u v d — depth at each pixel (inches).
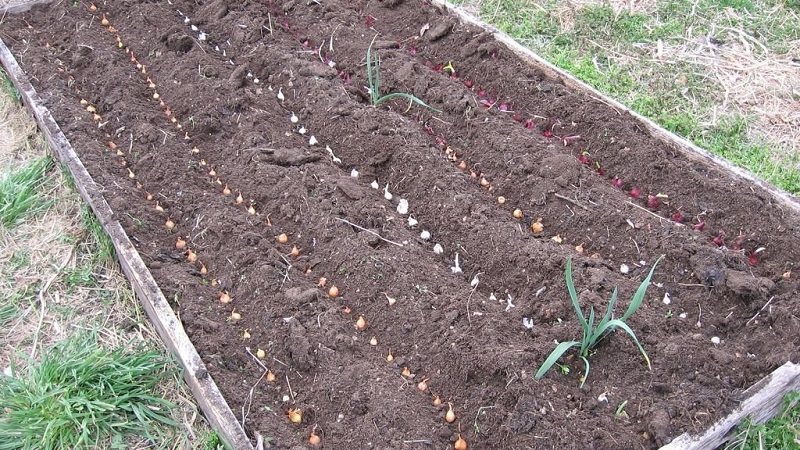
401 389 56.4
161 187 71.6
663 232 65.2
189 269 65.2
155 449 56.1
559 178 69.9
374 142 74.3
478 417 54.6
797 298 60.5
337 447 53.9
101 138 76.0
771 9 96.0
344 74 84.4
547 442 52.1
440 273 64.1
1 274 67.2
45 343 62.6
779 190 68.7
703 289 62.2
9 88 83.6
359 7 94.4
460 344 57.7
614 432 53.0
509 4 96.9
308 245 67.2
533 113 78.4
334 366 57.6
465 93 78.9
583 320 55.1
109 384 57.9
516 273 63.6
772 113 82.5
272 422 55.1
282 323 60.2
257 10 91.7
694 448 51.7
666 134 74.2
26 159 77.0
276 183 71.1
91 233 70.2
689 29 93.5
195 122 76.7
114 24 91.0
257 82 83.7
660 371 56.5
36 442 55.3
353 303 62.8
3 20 89.0
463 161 75.0
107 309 64.9
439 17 88.5
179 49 85.9
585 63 88.5
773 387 54.2
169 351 59.9
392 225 67.5
